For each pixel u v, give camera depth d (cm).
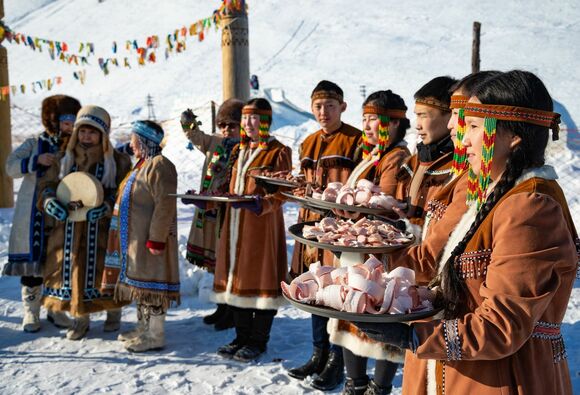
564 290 156
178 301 420
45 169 445
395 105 322
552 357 159
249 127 416
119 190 420
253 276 401
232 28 711
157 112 7262
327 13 10244
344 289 153
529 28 9412
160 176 400
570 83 7088
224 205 452
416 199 273
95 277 432
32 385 363
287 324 476
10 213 862
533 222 148
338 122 386
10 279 594
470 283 160
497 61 8331
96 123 431
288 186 362
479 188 159
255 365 393
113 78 8600
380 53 8775
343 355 326
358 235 237
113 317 456
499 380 158
